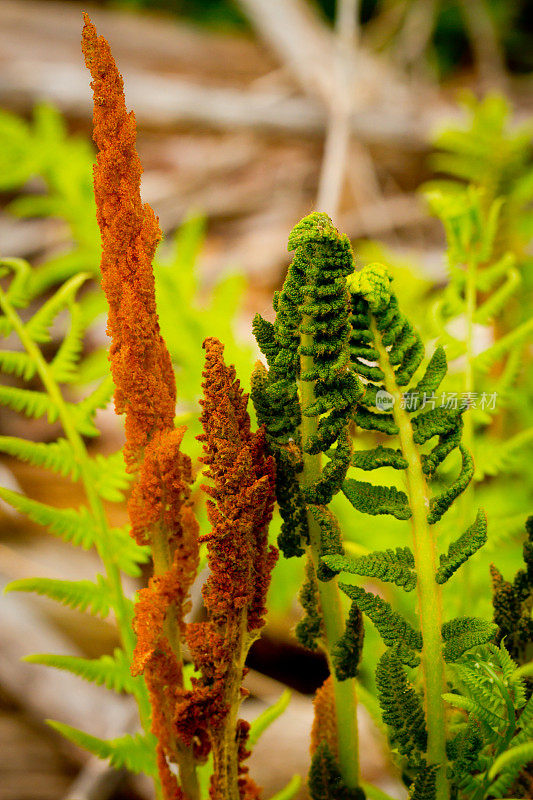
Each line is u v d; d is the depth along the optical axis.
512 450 1.14
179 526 0.89
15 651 1.75
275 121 4.04
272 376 0.86
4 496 1.00
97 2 5.38
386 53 4.75
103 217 0.87
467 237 1.12
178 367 1.97
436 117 4.04
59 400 1.05
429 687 0.86
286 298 0.84
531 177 1.59
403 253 3.15
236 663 0.87
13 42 4.32
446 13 4.81
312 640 0.91
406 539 1.42
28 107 4.02
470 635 0.85
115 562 1.03
